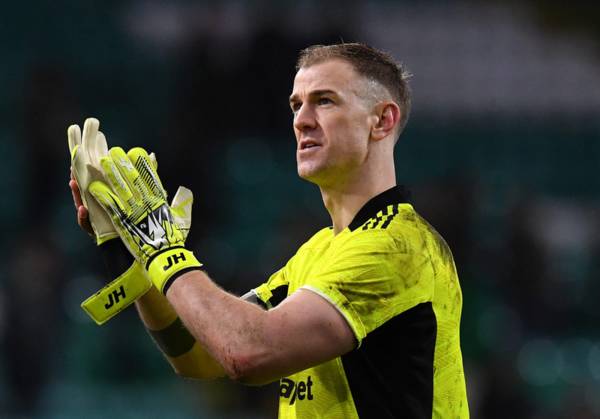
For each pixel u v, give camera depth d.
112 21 49.69
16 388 31.16
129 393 33.19
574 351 36.44
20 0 48.31
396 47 57.16
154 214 11.11
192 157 35.91
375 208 11.30
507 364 30.31
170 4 53.53
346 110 11.34
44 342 31.38
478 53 57.69
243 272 32.06
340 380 10.88
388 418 10.72
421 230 11.15
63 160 36.19
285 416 11.25
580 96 55.81
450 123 50.22
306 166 11.44
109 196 11.21
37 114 36.00
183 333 12.59
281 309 10.39
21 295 31.31
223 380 31.50
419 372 10.80
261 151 43.78
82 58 47.81
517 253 36.06
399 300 10.66
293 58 39.06
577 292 40.44
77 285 36.16
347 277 10.54
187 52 40.56
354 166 11.41
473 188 37.28
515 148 49.50
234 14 51.53
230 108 38.72
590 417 31.70
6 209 41.44
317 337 10.34
